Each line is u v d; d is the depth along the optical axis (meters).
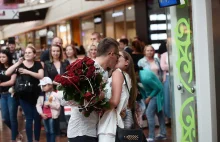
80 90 4.11
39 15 26.73
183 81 6.04
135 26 16.11
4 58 8.55
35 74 7.72
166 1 6.00
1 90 8.71
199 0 5.59
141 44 9.76
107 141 4.37
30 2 25.52
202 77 5.66
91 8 19.27
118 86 4.35
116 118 4.44
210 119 5.68
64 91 4.14
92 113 4.38
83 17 22.19
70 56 8.94
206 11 5.59
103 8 18.44
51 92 7.50
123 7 17.16
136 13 15.75
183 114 6.11
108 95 4.23
